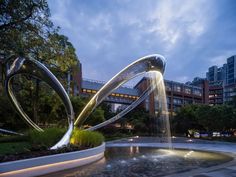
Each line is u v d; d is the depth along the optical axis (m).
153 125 55.62
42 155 9.69
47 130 14.97
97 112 37.56
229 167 10.34
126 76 16.03
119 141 32.16
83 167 10.70
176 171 9.66
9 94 15.64
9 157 8.77
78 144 14.30
